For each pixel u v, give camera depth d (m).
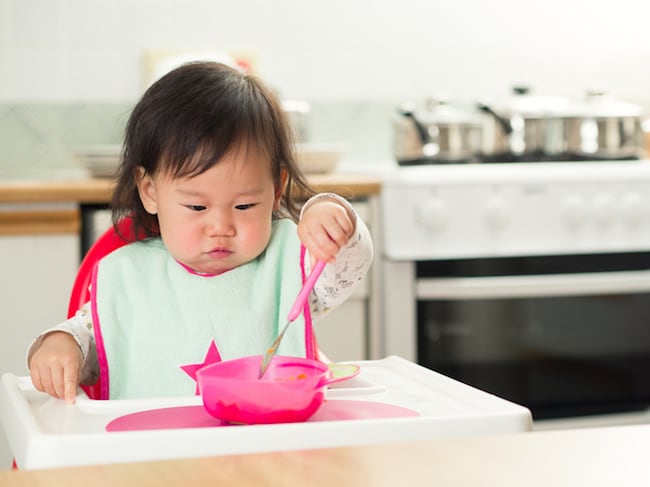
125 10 2.77
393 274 2.31
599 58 3.07
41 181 2.40
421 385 0.84
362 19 2.92
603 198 2.38
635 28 3.09
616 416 2.44
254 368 0.78
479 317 2.35
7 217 2.19
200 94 1.02
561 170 2.37
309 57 2.89
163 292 1.06
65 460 0.57
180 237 1.01
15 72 2.72
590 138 2.62
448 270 2.35
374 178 2.33
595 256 2.41
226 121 0.99
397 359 0.95
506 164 2.50
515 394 2.37
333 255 0.82
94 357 1.04
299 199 1.16
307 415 0.67
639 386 2.45
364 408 0.75
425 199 2.29
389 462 0.45
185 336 1.04
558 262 2.39
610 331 2.42
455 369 2.34
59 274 2.22
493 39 3.00
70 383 0.81
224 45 2.83
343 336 2.33
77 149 2.41
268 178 1.04
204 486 0.42
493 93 3.01
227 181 1.00
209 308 1.05
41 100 2.74
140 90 2.78
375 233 2.34
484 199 2.32
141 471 0.44
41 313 2.22
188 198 1.00
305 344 1.05
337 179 2.31
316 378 0.68
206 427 0.66
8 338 2.21
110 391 1.01
